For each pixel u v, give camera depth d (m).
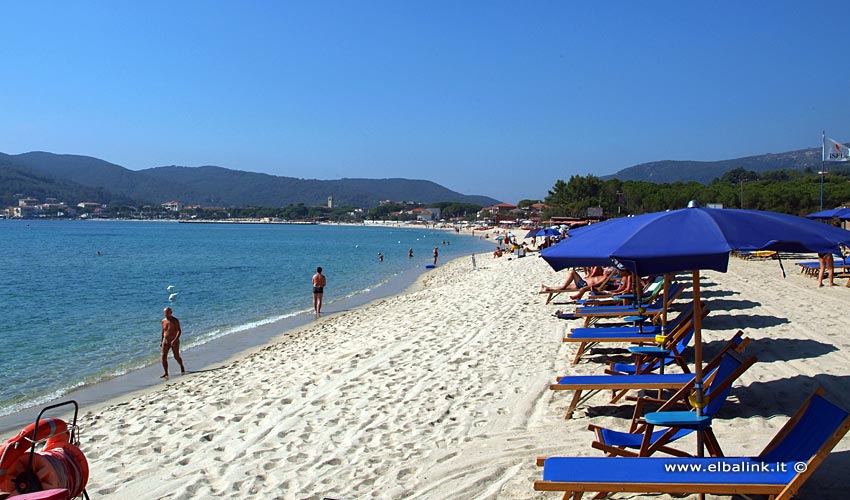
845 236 4.27
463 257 57.31
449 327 13.13
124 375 13.01
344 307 23.38
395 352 11.02
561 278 23.08
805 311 11.76
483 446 6.03
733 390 6.96
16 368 13.86
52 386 12.22
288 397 8.59
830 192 50.66
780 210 53.25
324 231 177.12
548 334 11.49
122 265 47.53
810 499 4.39
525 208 170.25
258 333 17.81
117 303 25.16
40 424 4.19
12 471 4.01
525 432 6.33
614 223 5.07
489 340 11.27
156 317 21.34
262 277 37.38
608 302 13.03
